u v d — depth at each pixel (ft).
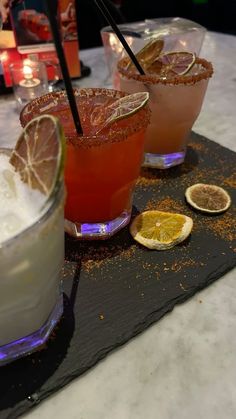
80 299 0.79
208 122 1.47
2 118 1.49
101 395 0.63
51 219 0.57
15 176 0.63
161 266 0.86
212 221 0.98
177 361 0.68
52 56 1.62
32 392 0.63
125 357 0.69
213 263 0.86
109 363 0.68
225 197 1.04
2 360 0.67
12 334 0.66
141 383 0.65
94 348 0.69
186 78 1.04
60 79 1.68
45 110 0.90
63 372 0.66
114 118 0.82
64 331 0.72
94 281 0.83
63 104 0.93
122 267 0.86
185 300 0.79
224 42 2.19
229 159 1.23
